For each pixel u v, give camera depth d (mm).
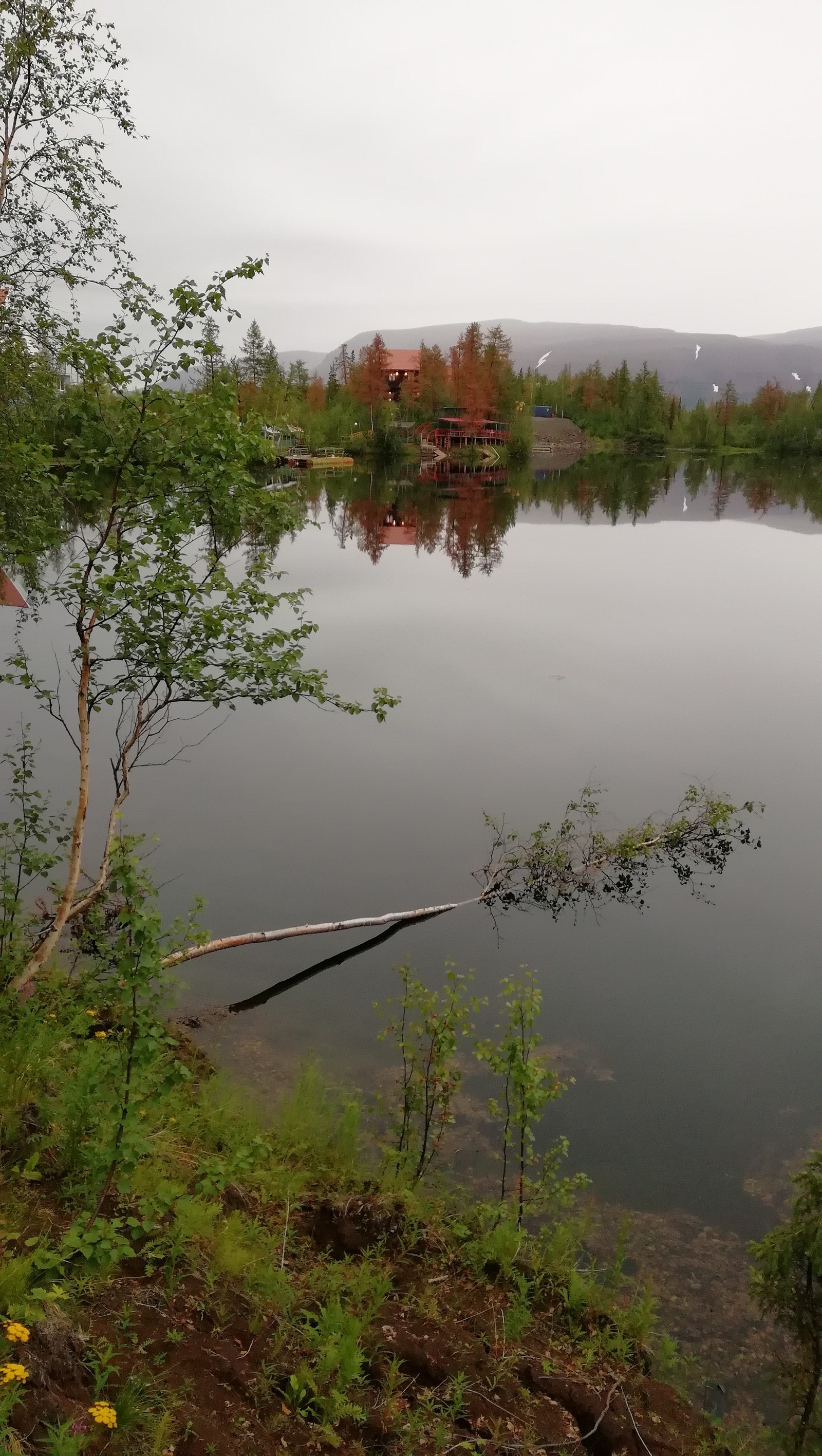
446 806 13508
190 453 7004
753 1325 5258
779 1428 4578
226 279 6453
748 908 10891
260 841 12094
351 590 31734
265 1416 3730
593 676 21078
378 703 8328
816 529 51344
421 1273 5242
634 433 160500
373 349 120875
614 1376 4723
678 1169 6582
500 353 130875
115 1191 4664
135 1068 4309
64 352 6559
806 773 15141
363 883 11109
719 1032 8359
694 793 13570
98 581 6672
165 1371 3617
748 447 161000
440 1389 4316
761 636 25562
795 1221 5098
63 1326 3465
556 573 35844
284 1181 5801
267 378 115438
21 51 10773
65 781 13672
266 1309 4395
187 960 9102
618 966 9562
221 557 7730
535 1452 4055
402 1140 6453
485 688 19922
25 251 12328
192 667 7434
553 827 12742
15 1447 2746
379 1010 8438
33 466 6898
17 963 7367
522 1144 6008
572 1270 5473
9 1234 3943
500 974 9375
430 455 126875
